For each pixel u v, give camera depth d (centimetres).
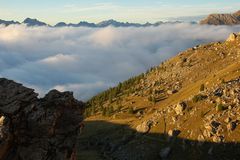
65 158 5094
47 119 5050
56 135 5216
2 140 4675
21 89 5350
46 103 5281
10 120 4866
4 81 5444
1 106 5012
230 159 16438
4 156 4797
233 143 17100
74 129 5419
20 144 4928
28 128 5000
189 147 18450
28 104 5172
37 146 4956
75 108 5578
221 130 18012
